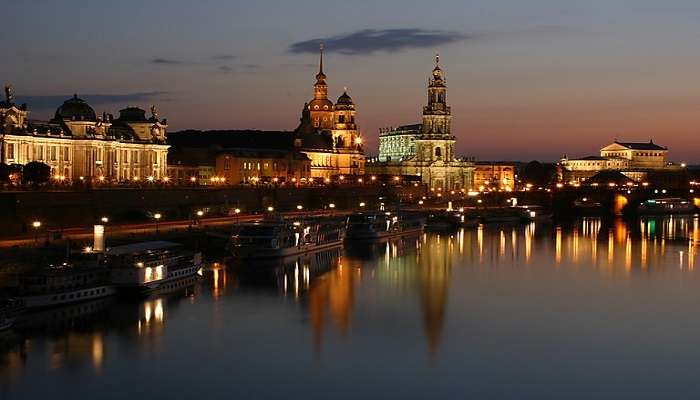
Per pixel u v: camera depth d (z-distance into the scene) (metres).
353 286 158.38
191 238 189.62
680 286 163.38
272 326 124.44
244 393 96.31
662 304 145.12
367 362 108.00
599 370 106.19
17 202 187.25
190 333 119.06
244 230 193.12
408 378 102.31
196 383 99.00
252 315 130.88
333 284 160.00
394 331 123.31
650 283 166.88
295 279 164.75
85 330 118.56
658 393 98.31
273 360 108.19
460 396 96.56
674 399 96.44
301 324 126.00
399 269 183.25
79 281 133.00
